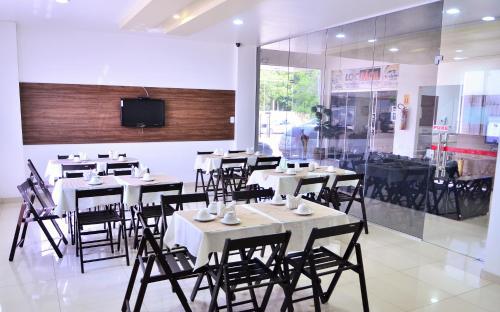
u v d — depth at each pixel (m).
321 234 2.56
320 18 5.25
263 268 2.63
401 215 5.33
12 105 5.87
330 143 6.24
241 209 3.14
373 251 4.11
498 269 3.39
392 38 5.21
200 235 2.53
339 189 5.71
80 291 3.10
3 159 5.88
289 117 7.05
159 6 4.33
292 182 4.65
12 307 2.84
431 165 5.09
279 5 4.61
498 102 4.44
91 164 5.33
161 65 7.02
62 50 6.27
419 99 5.03
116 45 6.64
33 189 3.94
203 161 6.34
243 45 7.60
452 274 3.57
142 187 3.84
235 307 2.88
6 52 5.75
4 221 4.96
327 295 2.96
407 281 3.40
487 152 4.64
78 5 4.80
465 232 4.73
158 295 3.06
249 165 5.84
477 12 4.43
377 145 5.53
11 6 4.88
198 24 5.27
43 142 6.31
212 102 7.54
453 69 4.72
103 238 4.40
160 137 7.16
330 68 6.12
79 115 6.50
